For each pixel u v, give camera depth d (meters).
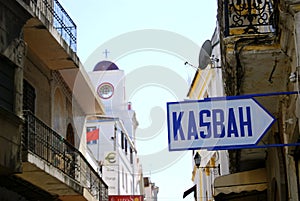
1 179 12.61
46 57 15.20
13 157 10.73
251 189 12.95
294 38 7.16
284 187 10.36
